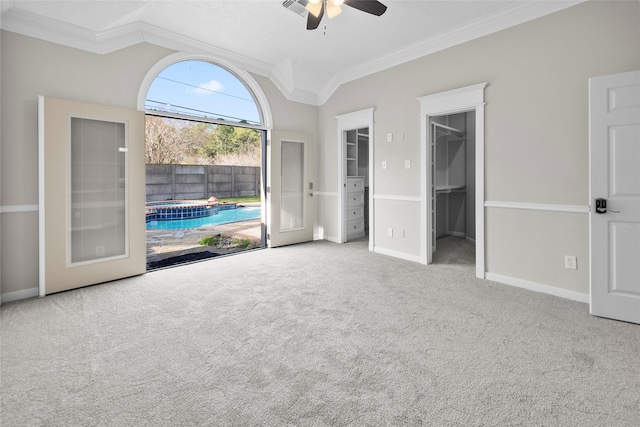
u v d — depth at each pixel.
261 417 1.33
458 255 4.27
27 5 2.56
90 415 1.35
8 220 2.68
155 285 3.06
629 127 2.17
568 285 2.71
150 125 5.44
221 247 6.12
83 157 3.00
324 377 1.61
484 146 3.20
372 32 3.46
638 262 2.18
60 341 1.98
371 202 4.48
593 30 2.53
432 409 1.37
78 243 3.01
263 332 2.10
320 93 5.16
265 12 3.10
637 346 1.89
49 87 2.83
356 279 3.23
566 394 1.47
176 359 1.78
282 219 4.88
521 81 2.94
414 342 1.96
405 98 3.97
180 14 3.13
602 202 2.26
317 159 5.38
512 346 1.90
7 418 1.33
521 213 2.97
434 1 2.84
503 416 1.33
